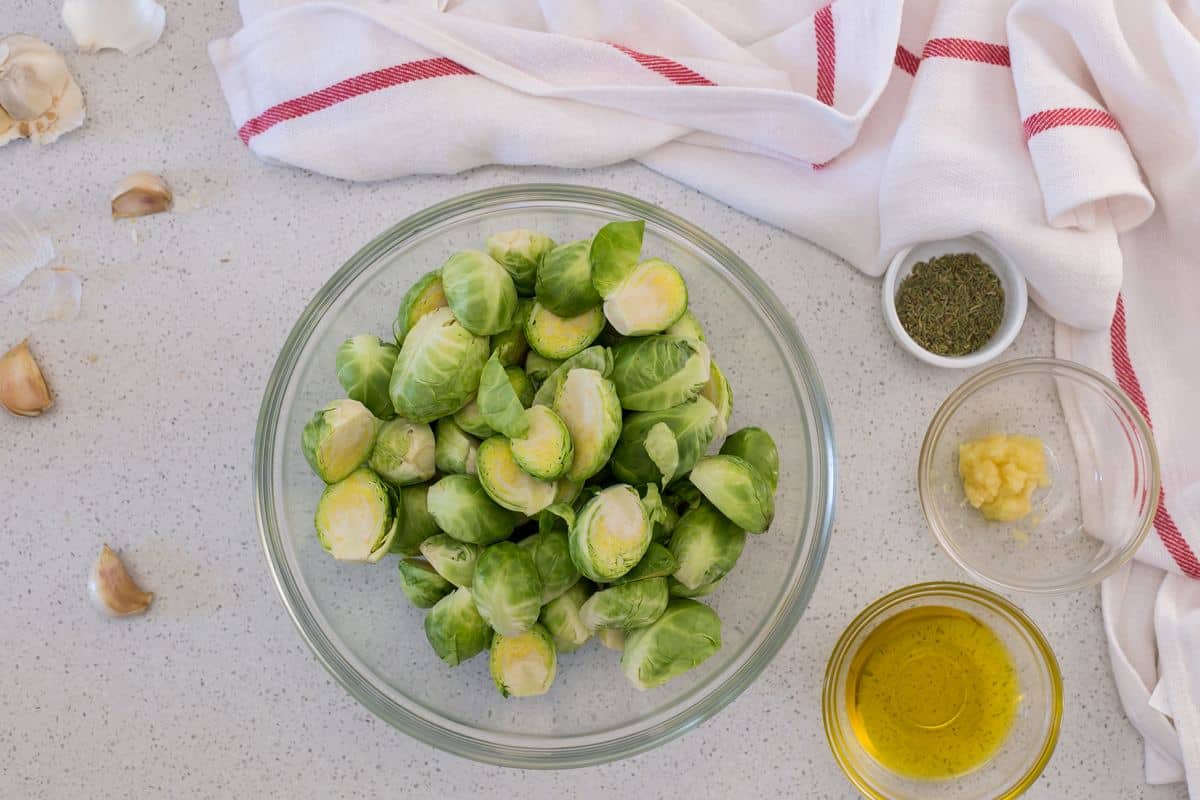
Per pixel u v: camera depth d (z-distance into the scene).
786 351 0.72
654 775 0.73
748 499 0.66
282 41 0.73
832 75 0.73
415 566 0.69
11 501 0.74
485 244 0.73
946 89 0.72
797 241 0.75
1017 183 0.71
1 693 0.74
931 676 0.73
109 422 0.74
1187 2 0.72
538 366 0.69
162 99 0.75
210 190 0.75
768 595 0.72
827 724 0.72
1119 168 0.70
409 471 0.67
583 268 0.67
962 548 0.74
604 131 0.73
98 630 0.74
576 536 0.65
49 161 0.75
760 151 0.74
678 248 0.73
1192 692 0.72
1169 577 0.73
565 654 0.72
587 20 0.73
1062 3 0.70
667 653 0.67
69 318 0.74
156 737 0.74
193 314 0.74
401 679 0.72
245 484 0.74
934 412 0.74
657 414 0.66
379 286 0.72
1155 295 0.74
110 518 0.74
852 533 0.74
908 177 0.72
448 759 0.73
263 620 0.74
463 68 0.73
